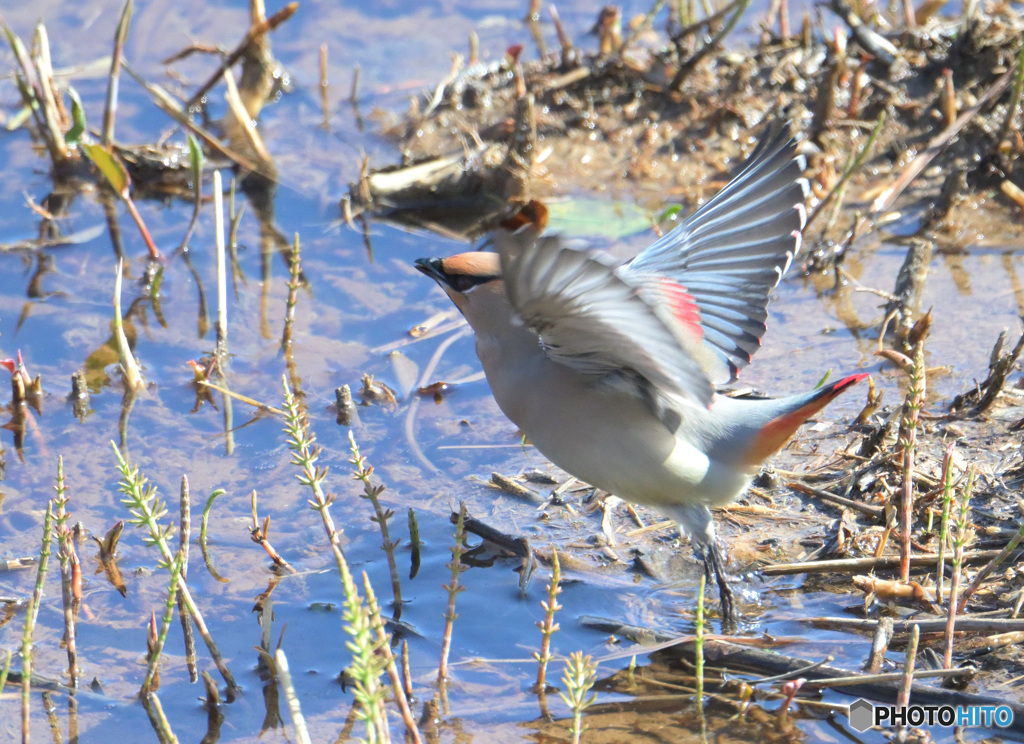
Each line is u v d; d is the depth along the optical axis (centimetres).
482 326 863
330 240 1425
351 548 973
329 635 880
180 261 1399
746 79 1567
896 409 1089
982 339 1187
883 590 878
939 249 1338
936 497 956
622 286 621
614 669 833
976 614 853
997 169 1410
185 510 815
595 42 1748
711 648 833
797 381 1145
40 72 1512
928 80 1530
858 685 788
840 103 1523
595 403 823
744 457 850
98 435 1117
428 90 1658
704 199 1432
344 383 1191
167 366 1222
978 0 1602
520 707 800
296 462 779
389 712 802
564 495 1028
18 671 840
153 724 798
